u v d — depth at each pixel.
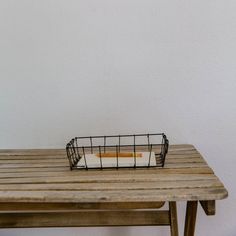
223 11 0.97
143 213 0.91
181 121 1.05
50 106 1.07
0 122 1.09
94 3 0.99
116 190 0.63
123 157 0.82
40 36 1.02
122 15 0.99
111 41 1.01
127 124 1.06
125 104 1.05
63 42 1.02
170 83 1.03
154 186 0.65
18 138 1.10
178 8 0.98
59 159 0.89
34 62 1.04
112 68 1.03
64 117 1.07
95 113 1.06
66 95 1.06
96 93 1.05
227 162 1.08
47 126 1.08
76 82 1.04
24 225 0.93
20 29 1.02
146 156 0.83
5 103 1.08
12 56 1.04
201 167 0.77
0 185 0.68
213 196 0.60
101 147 1.00
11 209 0.69
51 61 1.04
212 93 1.02
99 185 0.66
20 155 0.95
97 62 1.03
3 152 0.99
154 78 1.03
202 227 1.17
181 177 0.70
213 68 1.01
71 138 1.08
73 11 1.00
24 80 1.05
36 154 0.95
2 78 1.06
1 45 1.04
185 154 0.89
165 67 1.02
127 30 1.00
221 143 1.06
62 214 0.93
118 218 0.92
